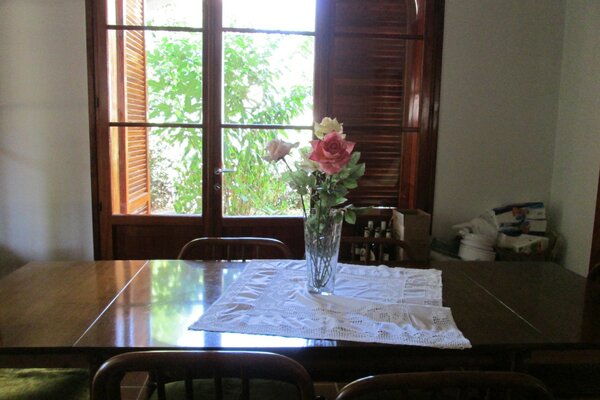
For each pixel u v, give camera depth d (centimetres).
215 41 304
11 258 315
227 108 314
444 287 168
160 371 103
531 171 326
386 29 316
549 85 321
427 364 129
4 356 130
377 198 328
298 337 125
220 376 104
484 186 326
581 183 299
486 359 130
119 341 121
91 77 301
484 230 316
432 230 327
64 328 128
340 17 313
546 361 147
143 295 154
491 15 313
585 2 296
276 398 136
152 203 318
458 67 316
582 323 138
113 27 301
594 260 283
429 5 310
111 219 314
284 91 316
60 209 312
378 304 148
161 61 307
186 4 303
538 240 302
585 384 145
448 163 324
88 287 162
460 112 320
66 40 298
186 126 311
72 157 307
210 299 151
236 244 210
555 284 174
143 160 315
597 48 286
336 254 155
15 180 309
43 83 301
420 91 318
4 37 297
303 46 313
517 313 145
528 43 317
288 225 323
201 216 319
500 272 188
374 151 325
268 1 308
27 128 304
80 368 146
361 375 139
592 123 290
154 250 320
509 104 321
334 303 148
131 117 311
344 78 318
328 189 149
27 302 147
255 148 318
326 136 140
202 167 315
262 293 156
